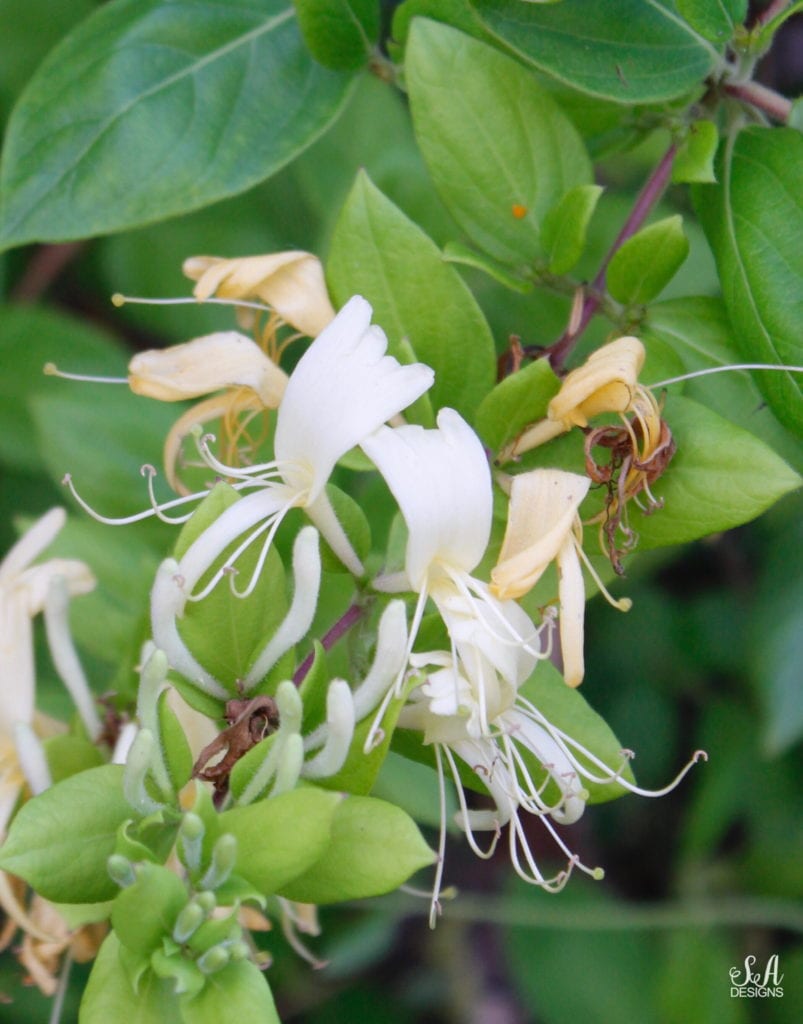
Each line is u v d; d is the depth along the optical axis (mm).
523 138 396
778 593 474
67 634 391
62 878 355
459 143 395
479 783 376
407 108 468
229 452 388
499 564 362
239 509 363
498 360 396
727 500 374
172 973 350
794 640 470
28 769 379
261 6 414
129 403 453
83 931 390
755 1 453
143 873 348
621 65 393
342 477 432
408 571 360
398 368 360
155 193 405
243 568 366
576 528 367
